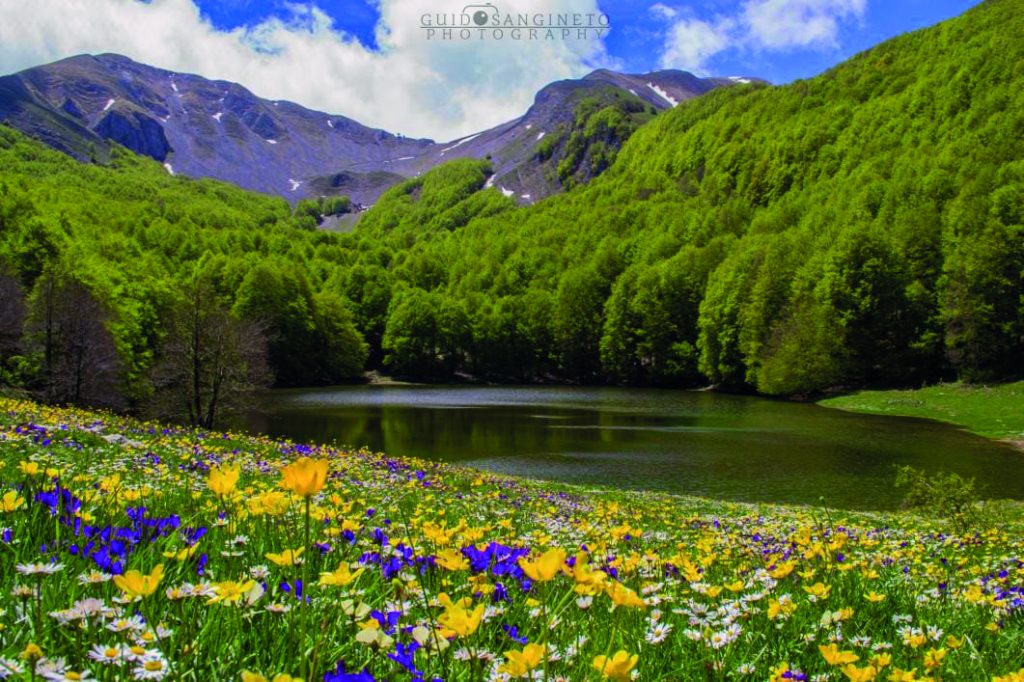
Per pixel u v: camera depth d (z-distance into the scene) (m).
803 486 30.25
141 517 3.75
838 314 75.94
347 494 9.24
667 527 11.76
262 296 102.44
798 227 116.06
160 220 173.38
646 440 44.97
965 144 105.06
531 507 12.93
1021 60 127.56
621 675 1.71
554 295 131.75
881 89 180.75
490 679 2.12
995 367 66.56
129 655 1.76
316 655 1.86
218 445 17.19
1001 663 3.42
